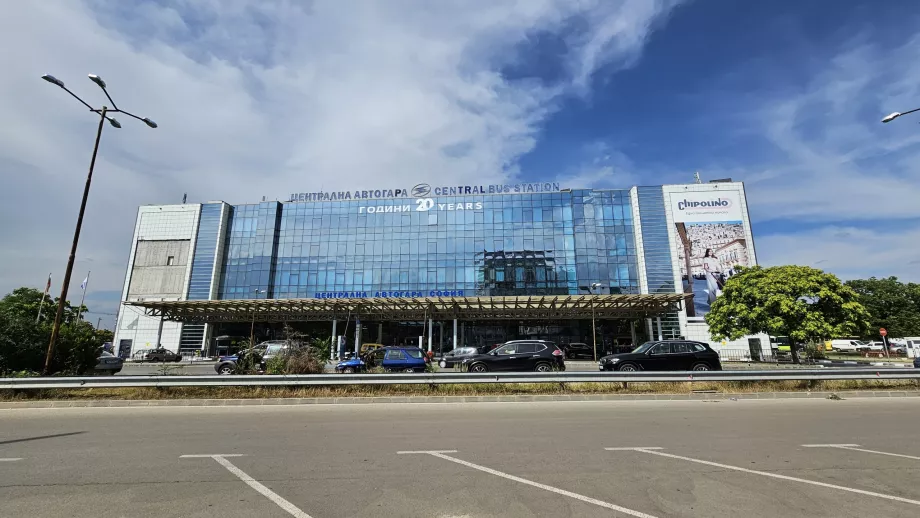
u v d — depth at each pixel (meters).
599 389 13.72
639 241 49.38
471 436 7.85
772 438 7.57
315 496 4.76
